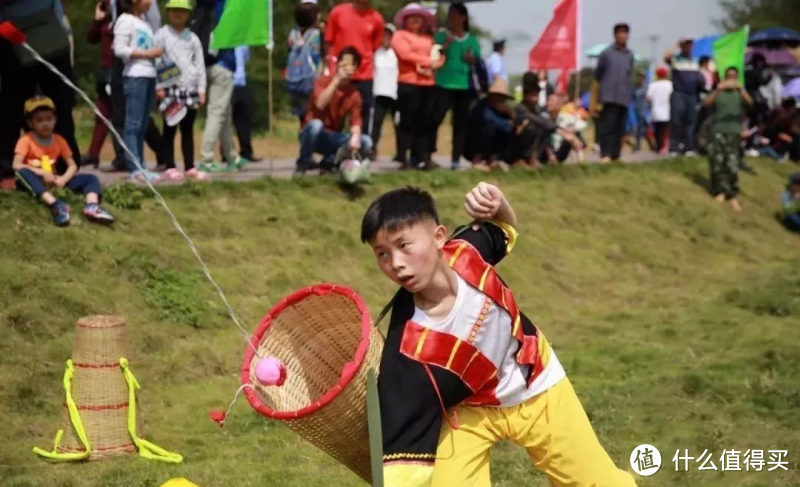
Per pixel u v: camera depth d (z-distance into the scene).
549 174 13.93
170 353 7.88
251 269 9.34
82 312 7.94
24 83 9.00
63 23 9.48
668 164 15.88
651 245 13.05
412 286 3.49
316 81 11.42
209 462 5.91
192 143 10.91
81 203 9.13
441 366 3.52
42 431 6.55
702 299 10.86
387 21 27.12
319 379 3.87
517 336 3.71
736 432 6.43
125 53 10.00
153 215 9.62
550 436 3.81
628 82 15.26
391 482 3.42
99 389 6.11
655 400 7.02
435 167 13.04
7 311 7.63
